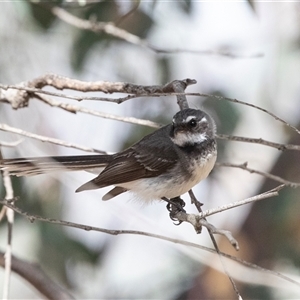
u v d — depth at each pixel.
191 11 12.32
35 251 12.08
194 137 10.14
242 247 13.75
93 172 10.28
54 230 12.16
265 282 11.88
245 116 12.86
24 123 12.04
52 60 12.45
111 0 12.31
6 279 8.80
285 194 13.27
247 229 14.03
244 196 13.97
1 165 9.37
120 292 13.69
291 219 13.11
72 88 10.08
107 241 13.42
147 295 13.68
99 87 9.85
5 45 11.98
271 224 13.58
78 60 12.42
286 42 13.35
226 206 7.22
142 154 10.37
